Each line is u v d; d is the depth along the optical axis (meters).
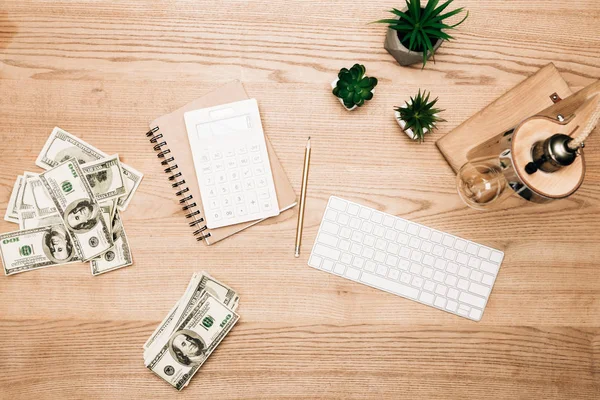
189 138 0.95
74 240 0.96
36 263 0.97
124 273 0.97
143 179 0.97
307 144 0.95
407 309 0.97
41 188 0.96
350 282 0.97
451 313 0.97
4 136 0.97
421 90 0.96
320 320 0.97
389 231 0.96
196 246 0.97
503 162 0.82
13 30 0.97
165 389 0.97
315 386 0.98
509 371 0.97
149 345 0.96
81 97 0.97
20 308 0.97
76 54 0.97
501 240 0.97
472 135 0.95
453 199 0.96
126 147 0.97
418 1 0.84
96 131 0.97
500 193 0.93
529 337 0.97
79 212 0.96
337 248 0.96
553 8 0.96
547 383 0.97
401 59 0.93
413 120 0.90
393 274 0.96
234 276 0.97
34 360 0.97
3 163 0.97
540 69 0.95
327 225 0.96
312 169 0.96
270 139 0.96
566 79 0.96
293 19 0.96
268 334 0.97
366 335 0.97
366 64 0.96
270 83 0.96
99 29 0.97
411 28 0.87
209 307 0.96
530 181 0.77
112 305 0.97
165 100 0.97
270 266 0.97
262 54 0.97
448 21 0.97
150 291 0.97
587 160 0.96
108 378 0.97
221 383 0.97
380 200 0.97
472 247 0.96
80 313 0.97
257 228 0.97
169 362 0.96
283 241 0.97
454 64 0.96
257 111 0.95
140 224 0.97
